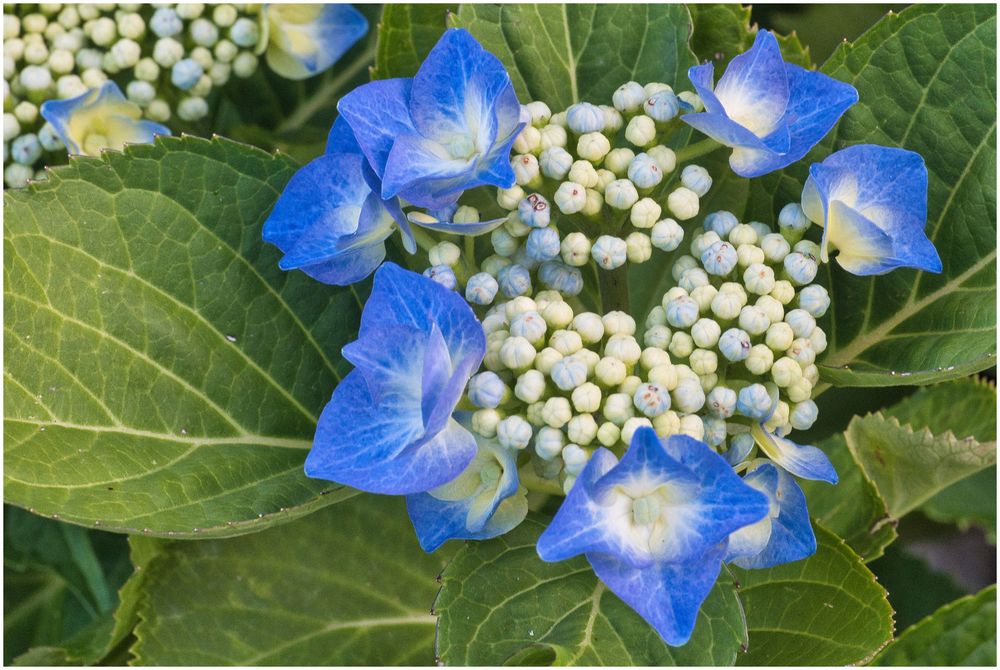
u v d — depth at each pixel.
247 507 0.64
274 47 0.74
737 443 0.62
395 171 0.62
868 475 0.74
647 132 0.64
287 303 0.67
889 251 0.63
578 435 0.61
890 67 0.67
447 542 0.70
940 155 0.66
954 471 0.72
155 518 0.63
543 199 0.63
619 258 0.63
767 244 0.64
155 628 0.68
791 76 0.64
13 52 0.71
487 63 0.62
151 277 0.65
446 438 0.61
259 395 0.66
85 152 0.71
